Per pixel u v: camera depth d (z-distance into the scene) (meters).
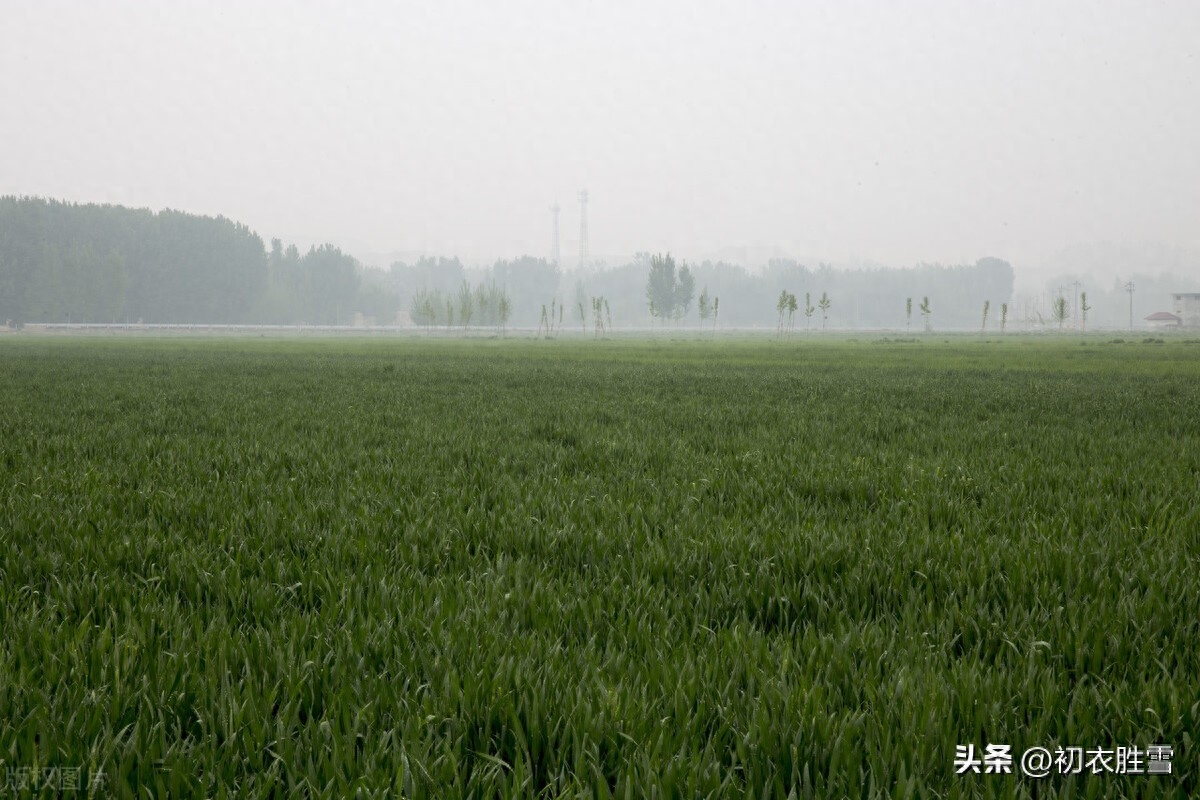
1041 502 6.29
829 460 8.52
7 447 9.30
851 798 2.19
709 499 6.36
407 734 2.46
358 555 4.69
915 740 2.44
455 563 4.63
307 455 8.91
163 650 3.13
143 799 2.16
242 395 18.50
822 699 2.71
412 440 10.36
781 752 2.39
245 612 3.78
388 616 3.51
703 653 3.12
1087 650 3.16
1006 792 2.17
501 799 2.23
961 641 3.47
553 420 13.27
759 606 3.85
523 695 2.70
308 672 2.91
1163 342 86.81
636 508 5.88
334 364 36.38
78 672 2.89
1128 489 6.83
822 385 22.69
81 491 6.66
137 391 19.58
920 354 52.94
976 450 9.49
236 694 2.74
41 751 2.32
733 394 19.56
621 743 2.48
